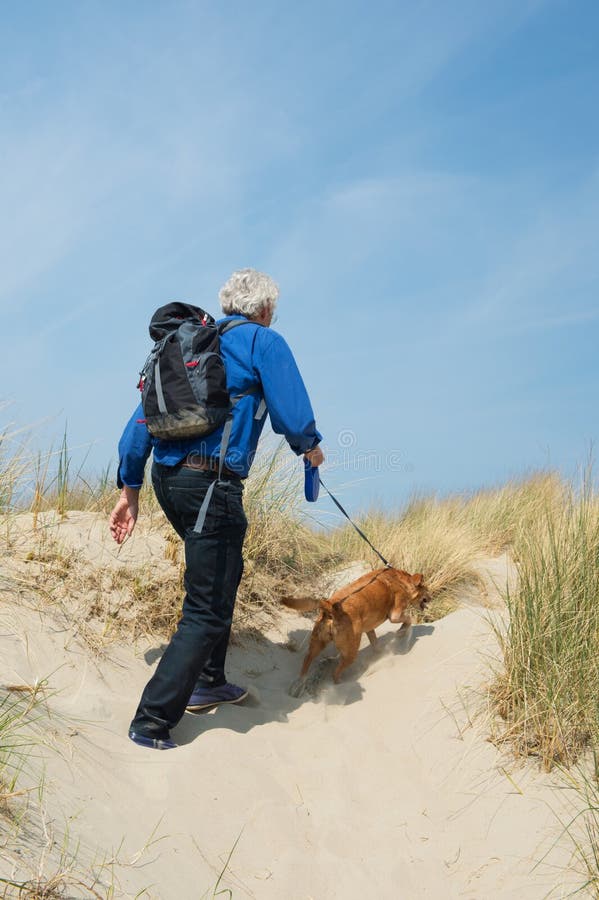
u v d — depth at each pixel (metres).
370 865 2.66
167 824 2.60
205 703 3.60
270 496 5.54
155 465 3.42
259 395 3.46
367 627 4.23
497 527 7.10
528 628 3.50
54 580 3.96
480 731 3.34
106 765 2.82
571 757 3.03
